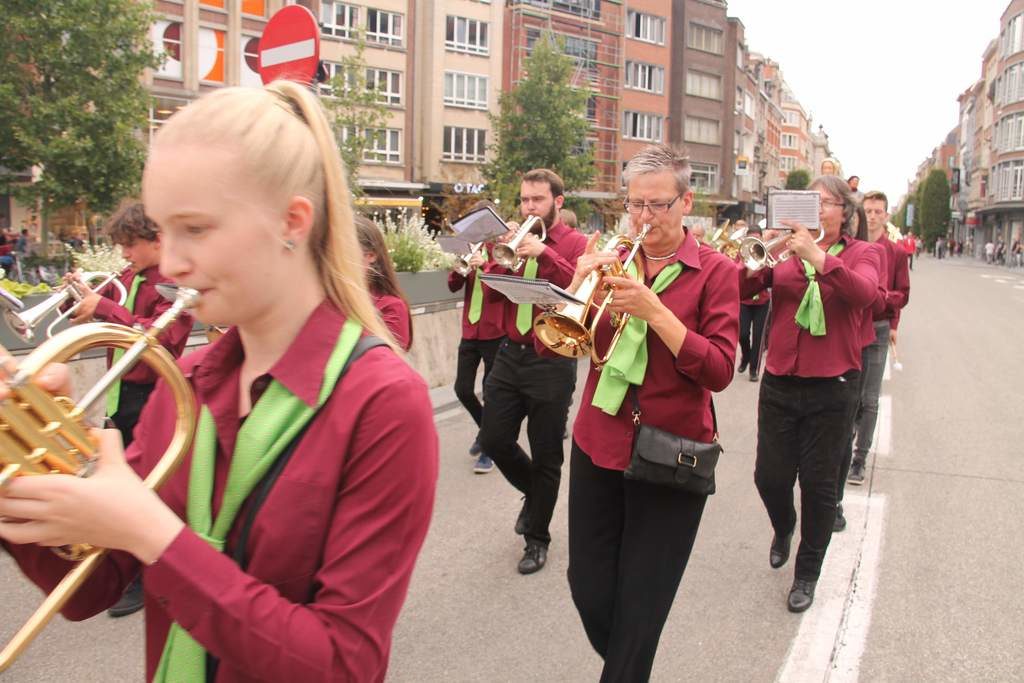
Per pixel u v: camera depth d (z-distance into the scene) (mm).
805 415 3887
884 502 5406
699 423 2760
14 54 17562
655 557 2670
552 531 4910
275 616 1063
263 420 1186
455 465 6164
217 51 27578
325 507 1160
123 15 18344
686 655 3469
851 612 3857
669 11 48875
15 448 968
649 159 2770
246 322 1196
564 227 4984
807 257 3682
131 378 3746
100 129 18422
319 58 4871
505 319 4367
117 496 1010
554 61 34312
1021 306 21688
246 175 1104
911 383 9922
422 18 35625
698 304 2779
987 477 5988
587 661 3434
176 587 1034
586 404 2850
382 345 1251
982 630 3684
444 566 4348
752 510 5297
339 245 1254
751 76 63312
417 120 36031
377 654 1155
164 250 1127
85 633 3533
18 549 1217
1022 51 61781
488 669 3359
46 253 20172
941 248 76938
